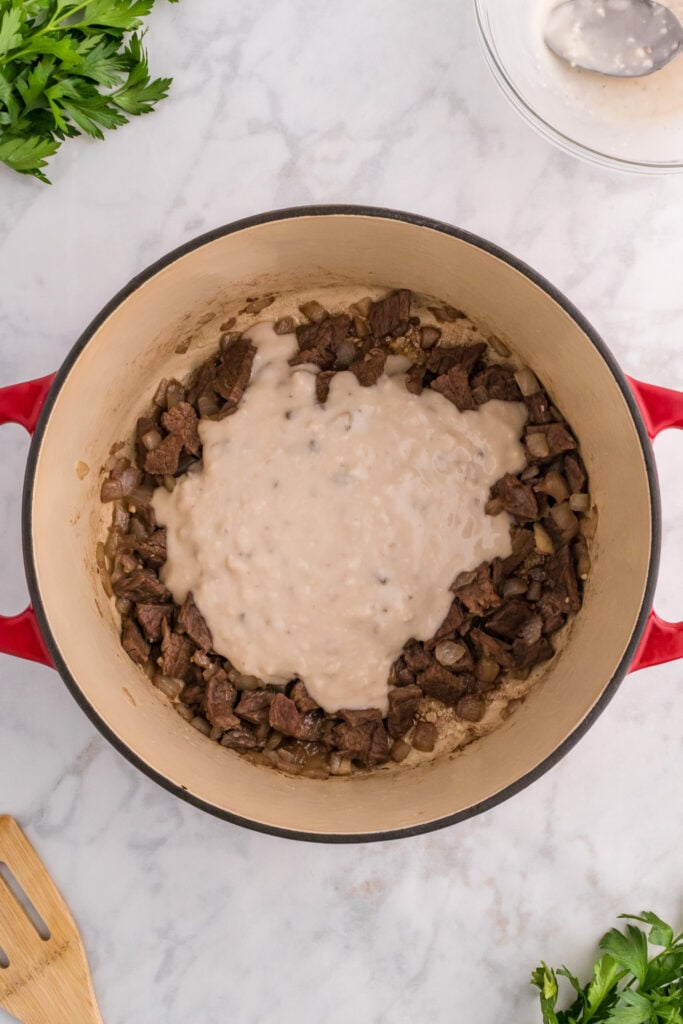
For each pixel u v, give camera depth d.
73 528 0.72
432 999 0.78
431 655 0.73
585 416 0.71
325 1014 0.78
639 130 0.73
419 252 0.70
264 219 0.66
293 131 0.75
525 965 0.77
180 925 0.78
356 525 0.72
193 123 0.75
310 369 0.74
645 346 0.76
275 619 0.72
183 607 0.73
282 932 0.78
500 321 0.72
